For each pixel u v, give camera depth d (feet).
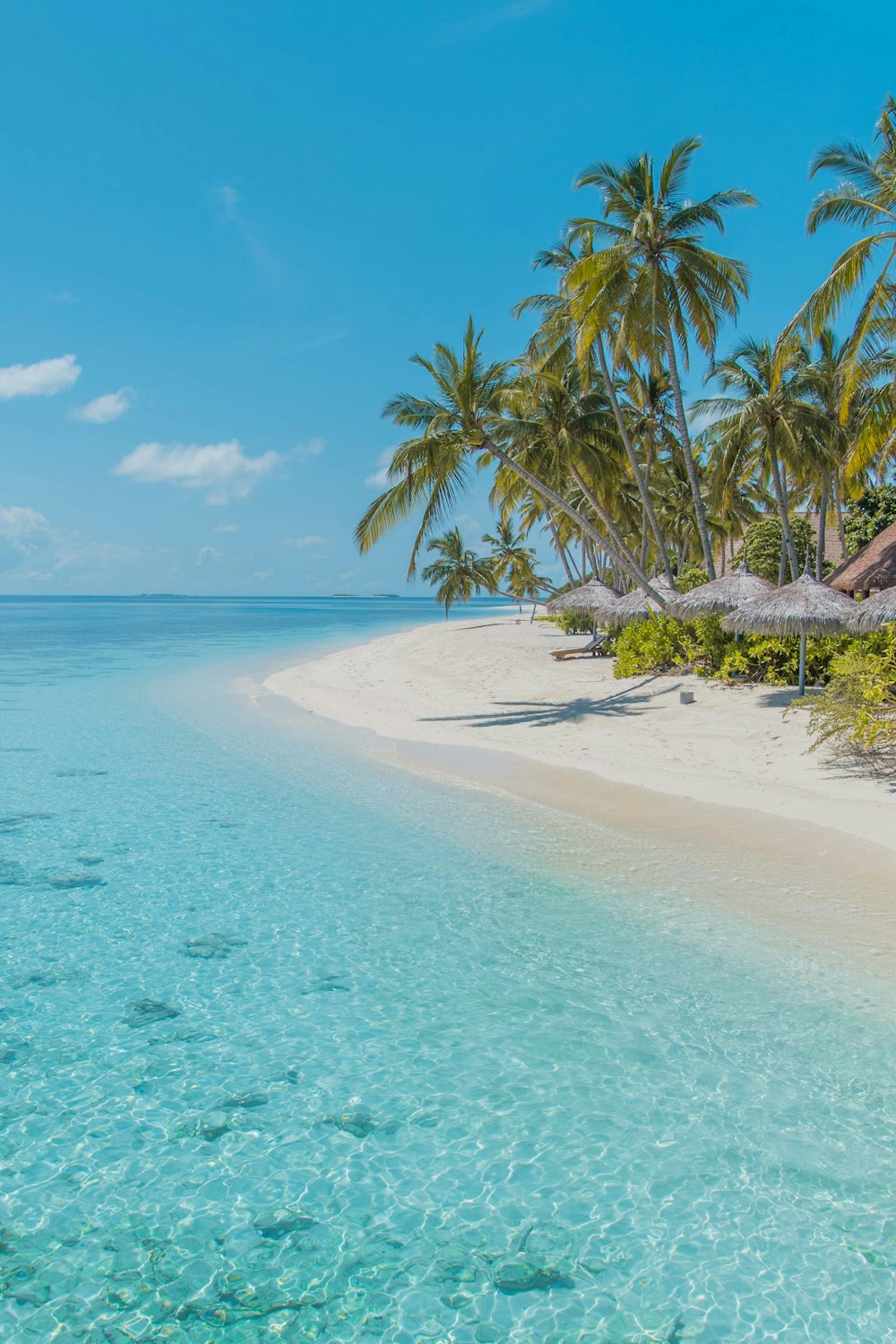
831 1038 17.70
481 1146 14.96
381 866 29.78
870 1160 14.17
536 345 83.61
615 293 68.90
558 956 22.08
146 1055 18.16
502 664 90.84
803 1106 15.58
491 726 56.39
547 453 85.87
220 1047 18.42
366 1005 20.01
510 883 27.61
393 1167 14.56
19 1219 13.51
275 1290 12.09
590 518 119.96
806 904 24.49
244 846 32.53
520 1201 13.67
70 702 73.92
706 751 44.19
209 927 24.86
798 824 31.19
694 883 26.66
